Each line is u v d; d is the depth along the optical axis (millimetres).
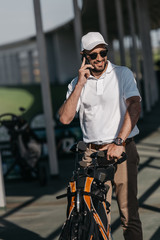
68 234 3297
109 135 3795
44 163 10227
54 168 8469
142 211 5883
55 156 8445
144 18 21188
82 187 3395
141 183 7414
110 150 3471
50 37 33469
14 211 6566
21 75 38438
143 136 12266
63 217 5992
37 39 8250
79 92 3613
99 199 3406
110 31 31797
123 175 3830
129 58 19812
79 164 3475
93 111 3787
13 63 39219
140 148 10578
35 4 8172
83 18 25094
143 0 20984
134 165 3863
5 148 8695
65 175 8742
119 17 15117
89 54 3594
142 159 9328
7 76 40000
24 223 5898
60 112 3730
